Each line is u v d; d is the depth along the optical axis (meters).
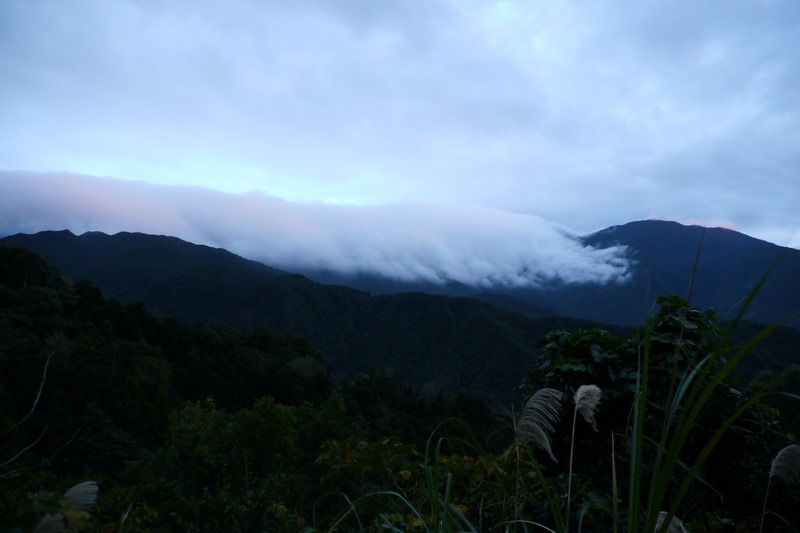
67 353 25.67
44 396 21.41
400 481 3.37
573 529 3.21
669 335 4.01
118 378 26.44
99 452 19.08
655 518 1.29
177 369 42.53
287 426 11.80
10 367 22.55
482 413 27.31
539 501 3.38
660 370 4.07
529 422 1.82
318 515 3.69
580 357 4.55
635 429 1.38
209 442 10.15
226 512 3.64
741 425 4.03
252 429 11.27
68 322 42.00
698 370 1.40
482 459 2.93
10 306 40.53
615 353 4.38
